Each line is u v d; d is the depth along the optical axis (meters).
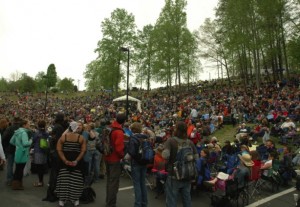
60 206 6.91
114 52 45.41
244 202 8.14
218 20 38.41
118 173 6.78
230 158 10.41
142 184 6.62
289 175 10.52
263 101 24.11
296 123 19.58
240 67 44.94
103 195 8.19
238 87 39.28
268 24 31.91
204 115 23.53
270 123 20.14
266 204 8.19
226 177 8.12
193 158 5.68
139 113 27.56
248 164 7.82
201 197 8.60
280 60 37.16
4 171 11.11
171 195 5.63
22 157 8.26
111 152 6.70
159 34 43.78
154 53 50.22
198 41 42.88
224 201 7.75
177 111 26.72
